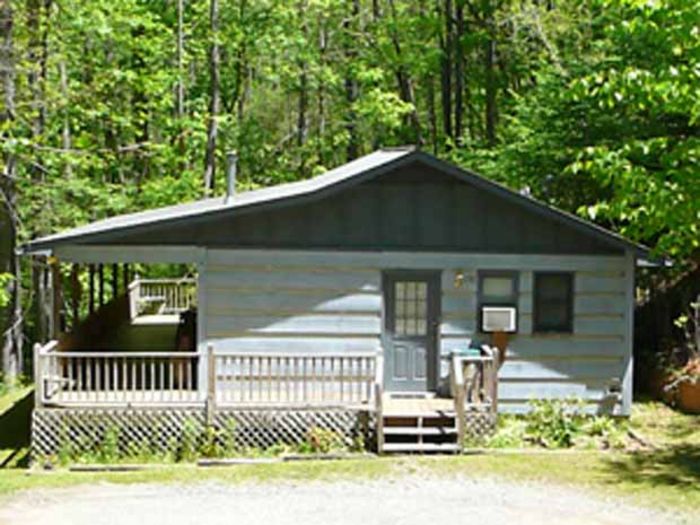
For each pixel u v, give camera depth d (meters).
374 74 29.92
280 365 15.16
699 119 13.74
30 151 20.52
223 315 15.26
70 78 25.52
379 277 15.44
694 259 18.95
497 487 11.88
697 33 11.98
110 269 30.48
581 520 10.47
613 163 12.81
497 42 31.16
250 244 15.24
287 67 30.12
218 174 30.30
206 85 31.34
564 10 27.55
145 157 27.38
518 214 15.54
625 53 18.66
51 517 10.70
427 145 34.78
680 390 16.53
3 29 18.75
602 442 14.47
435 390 15.55
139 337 20.83
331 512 10.80
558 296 15.72
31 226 22.14
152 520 10.54
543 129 21.78
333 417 14.29
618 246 15.50
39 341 25.36
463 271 15.50
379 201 15.40
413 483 12.09
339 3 30.02
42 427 13.95
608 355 15.74
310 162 31.91
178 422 14.14
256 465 13.23
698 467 12.83
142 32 28.06
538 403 15.15
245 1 29.27
